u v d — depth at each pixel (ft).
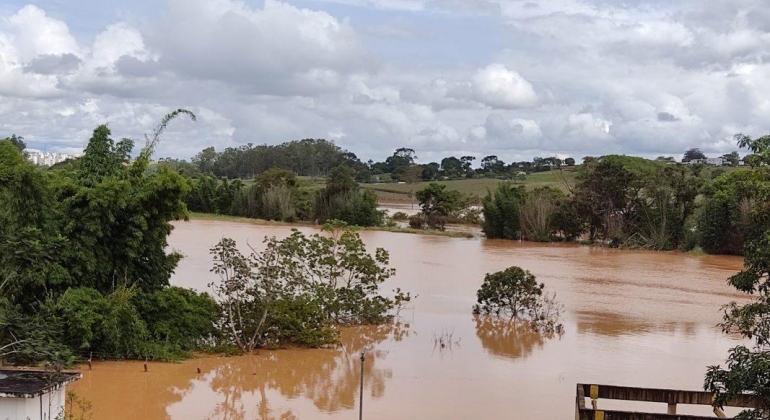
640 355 68.64
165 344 62.54
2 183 58.85
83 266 61.93
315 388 54.34
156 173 67.41
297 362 62.44
